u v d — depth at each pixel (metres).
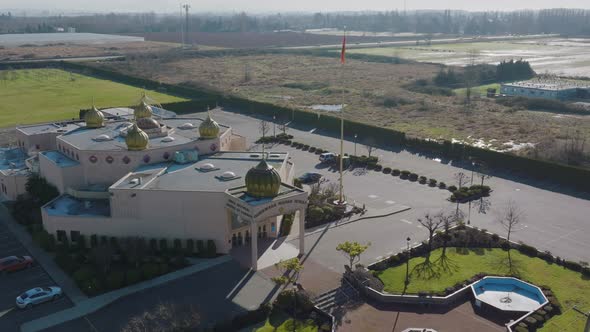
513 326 57.91
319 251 75.69
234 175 81.31
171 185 78.06
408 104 187.00
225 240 74.75
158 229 75.75
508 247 76.69
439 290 65.00
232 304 62.19
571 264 71.12
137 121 95.75
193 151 90.12
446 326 59.03
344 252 75.12
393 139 134.75
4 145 127.62
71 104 181.50
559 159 115.94
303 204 73.56
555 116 166.62
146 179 80.25
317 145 134.38
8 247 76.81
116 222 75.94
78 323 58.72
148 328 56.09
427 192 100.75
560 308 61.41
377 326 59.00
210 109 180.88
